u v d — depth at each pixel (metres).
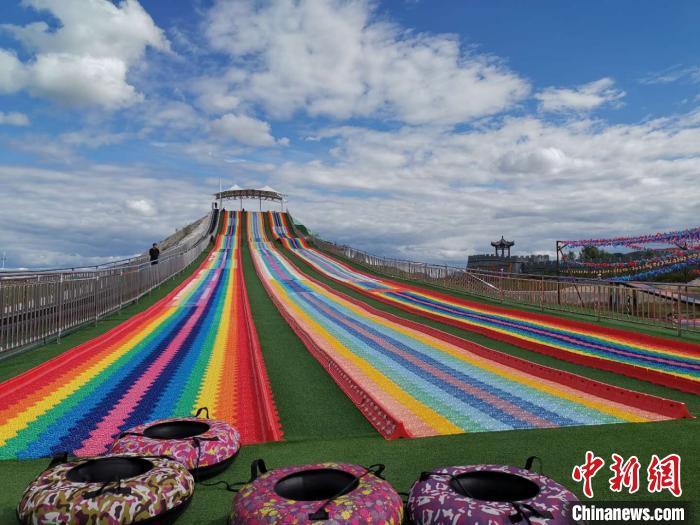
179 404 6.85
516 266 35.91
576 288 16.00
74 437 5.55
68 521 2.96
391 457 4.77
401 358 9.73
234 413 6.46
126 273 17.38
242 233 63.47
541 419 5.98
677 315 12.85
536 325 13.55
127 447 4.10
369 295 21.23
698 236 22.42
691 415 5.98
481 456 4.76
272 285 25.22
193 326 13.69
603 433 5.36
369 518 2.80
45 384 7.88
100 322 14.16
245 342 11.45
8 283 9.47
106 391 7.50
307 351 10.43
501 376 8.35
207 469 4.14
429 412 6.30
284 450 5.00
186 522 3.51
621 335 11.96
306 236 61.06
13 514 3.65
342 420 6.14
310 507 2.83
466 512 2.81
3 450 5.15
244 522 2.86
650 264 24.20
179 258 29.89
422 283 26.38
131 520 3.03
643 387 7.68
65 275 11.94
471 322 14.02
